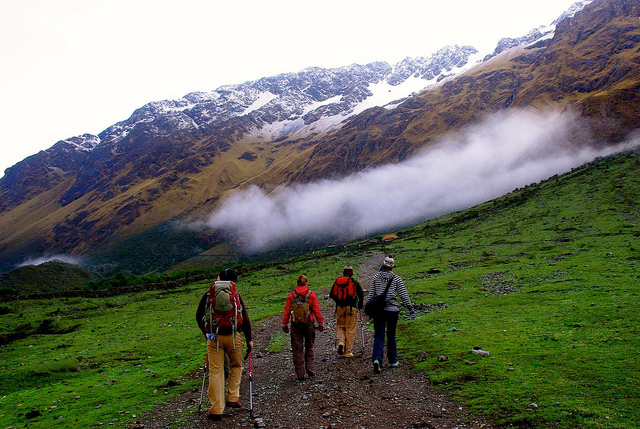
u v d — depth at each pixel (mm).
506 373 10789
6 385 17672
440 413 9219
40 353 25531
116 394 13391
